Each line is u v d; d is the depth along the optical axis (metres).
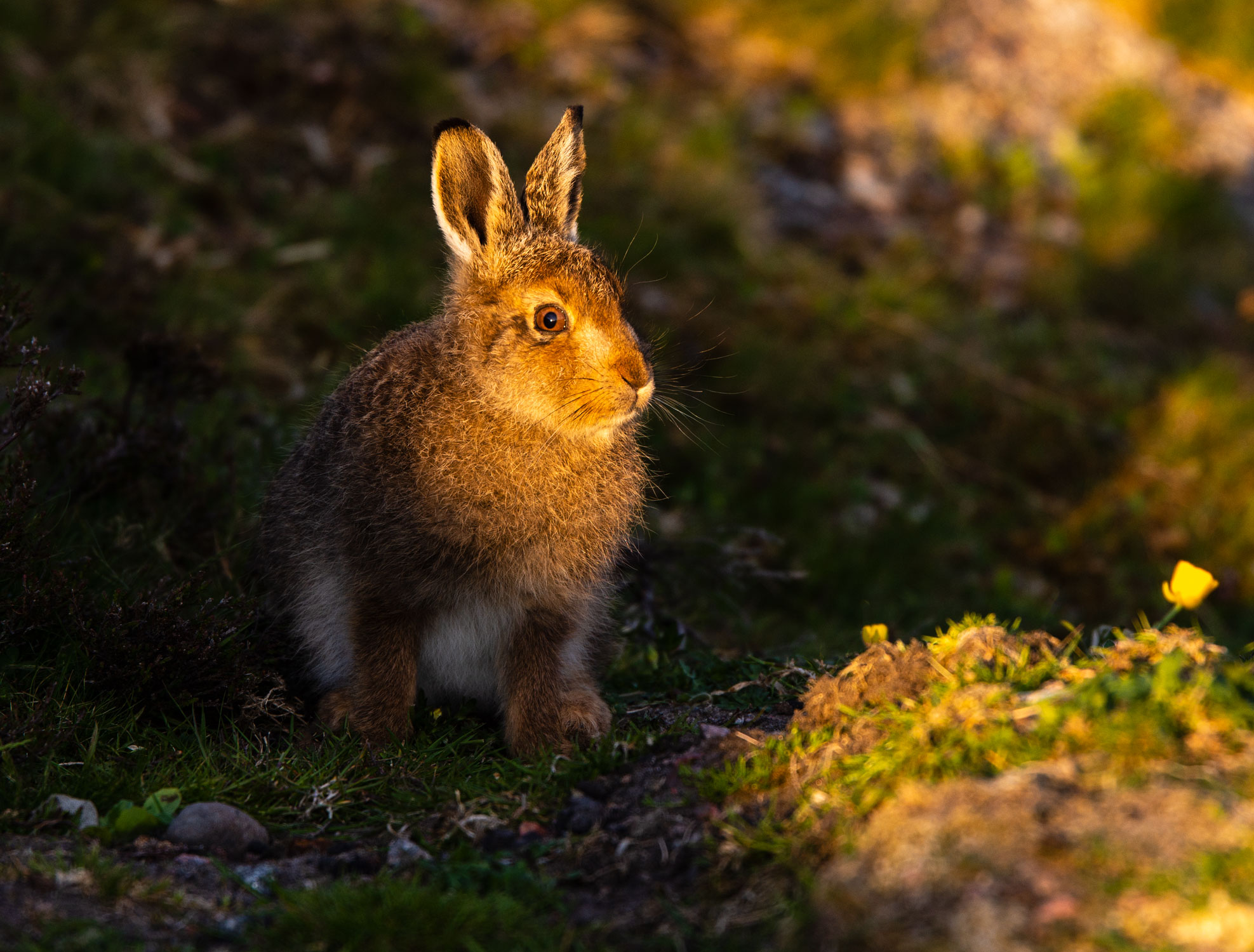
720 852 5.58
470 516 7.78
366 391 8.11
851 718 6.18
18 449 8.85
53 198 13.10
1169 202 21.77
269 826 6.63
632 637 10.33
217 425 11.18
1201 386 17.31
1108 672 5.82
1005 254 19.61
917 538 13.50
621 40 20.59
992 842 4.82
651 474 12.67
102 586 8.62
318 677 8.64
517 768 7.13
